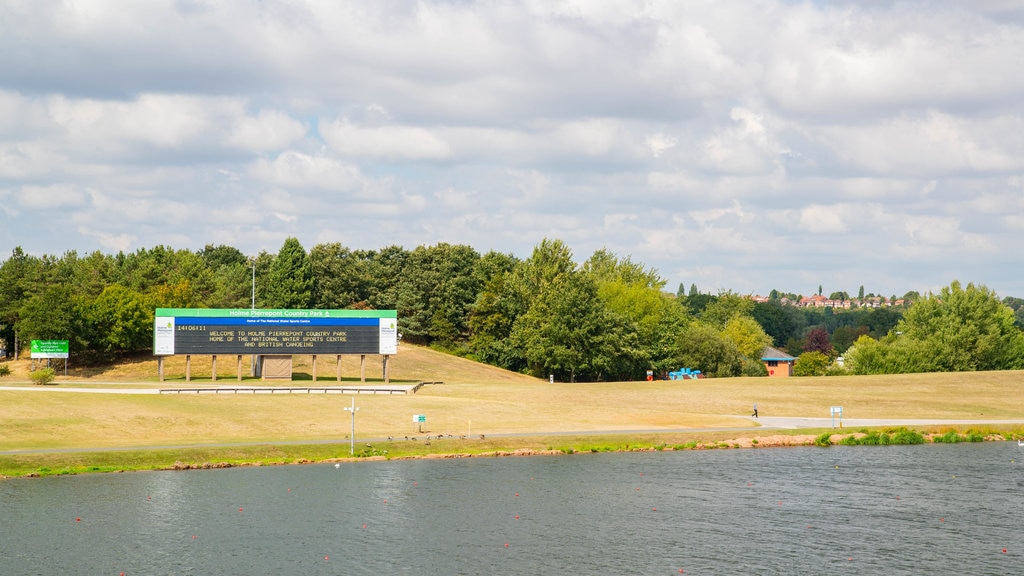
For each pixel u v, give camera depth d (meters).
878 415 135.12
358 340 151.62
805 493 86.38
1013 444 115.12
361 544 69.69
